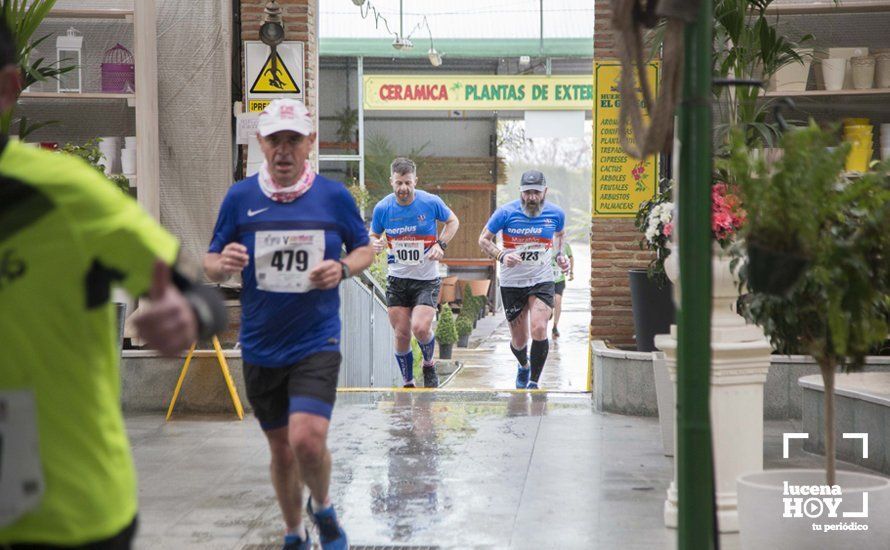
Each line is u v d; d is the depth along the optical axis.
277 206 4.72
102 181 2.34
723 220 5.41
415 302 11.25
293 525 4.88
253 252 4.68
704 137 3.16
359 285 11.70
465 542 5.23
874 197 4.15
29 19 7.46
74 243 2.24
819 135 3.94
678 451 3.25
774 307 4.40
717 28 7.36
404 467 6.87
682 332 3.19
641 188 9.59
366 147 27.59
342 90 27.19
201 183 9.46
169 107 9.46
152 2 9.14
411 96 23.31
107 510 2.30
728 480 5.27
